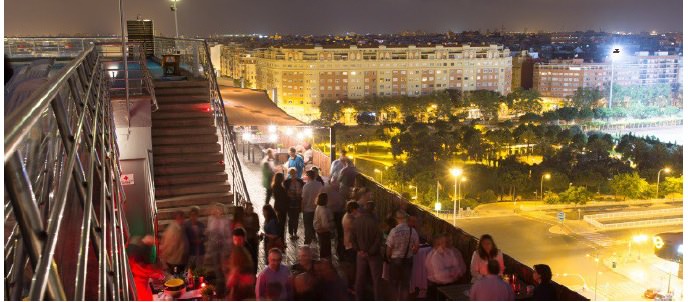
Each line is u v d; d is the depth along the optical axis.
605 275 69.88
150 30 27.69
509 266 8.41
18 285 2.78
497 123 185.62
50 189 3.65
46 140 4.20
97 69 9.41
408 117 176.88
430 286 7.80
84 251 2.22
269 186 12.46
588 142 124.50
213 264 8.13
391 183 110.12
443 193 99.19
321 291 6.41
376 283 7.91
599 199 103.88
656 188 102.69
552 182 104.31
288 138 20.66
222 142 15.37
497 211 97.25
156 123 14.80
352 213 8.08
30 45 19.36
